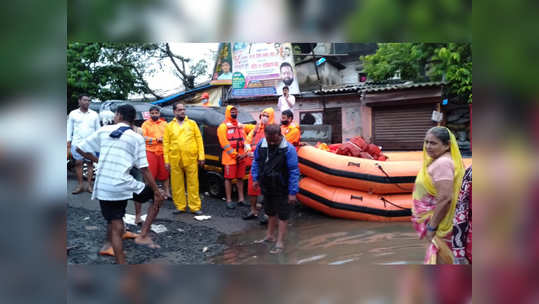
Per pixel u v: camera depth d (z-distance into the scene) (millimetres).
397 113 10438
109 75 10789
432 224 2408
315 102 11836
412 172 5297
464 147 9133
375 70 10938
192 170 5328
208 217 5270
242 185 6031
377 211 5242
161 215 5297
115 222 3332
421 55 9516
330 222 5230
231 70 13266
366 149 6297
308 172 5789
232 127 5812
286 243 4188
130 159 3398
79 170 6133
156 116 5879
